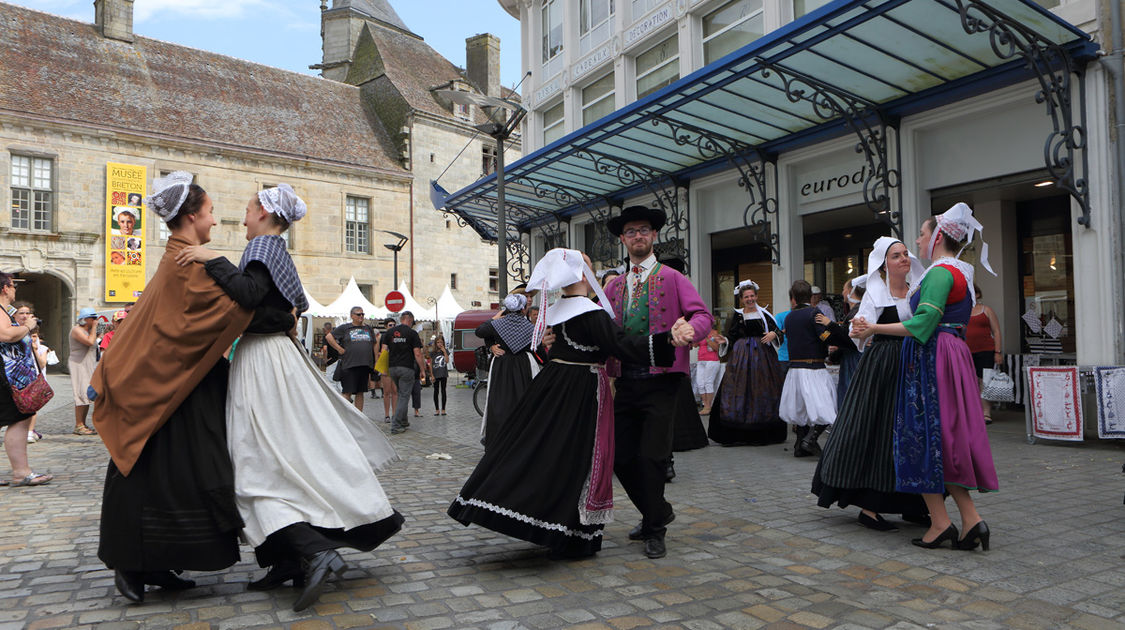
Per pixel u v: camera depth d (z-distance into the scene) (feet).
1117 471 20.03
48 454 26.32
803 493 18.19
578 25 56.03
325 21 129.59
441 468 22.98
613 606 10.22
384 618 9.73
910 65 27.81
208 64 106.73
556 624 9.55
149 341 9.80
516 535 11.68
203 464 9.85
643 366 13.12
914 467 12.66
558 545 11.87
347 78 126.72
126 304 90.89
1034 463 21.47
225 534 9.97
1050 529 14.08
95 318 33.24
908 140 31.89
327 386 10.96
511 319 22.85
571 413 12.26
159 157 93.45
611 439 12.60
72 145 88.07
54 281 95.66
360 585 11.17
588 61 54.03
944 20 24.77
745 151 38.37
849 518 15.53
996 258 37.14
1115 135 25.23
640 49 49.49
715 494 18.11
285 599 10.48
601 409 12.46
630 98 50.21
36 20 94.68
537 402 12.35
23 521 15.69
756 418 26.02
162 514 9.71
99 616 9.75
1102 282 25.49
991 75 27.45
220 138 98.27
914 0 23.41
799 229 38.70
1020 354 36.32
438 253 118.83
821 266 47.78
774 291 38.99
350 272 108.78
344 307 78.69
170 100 98.22
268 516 9.87
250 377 10.28
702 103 33.04
